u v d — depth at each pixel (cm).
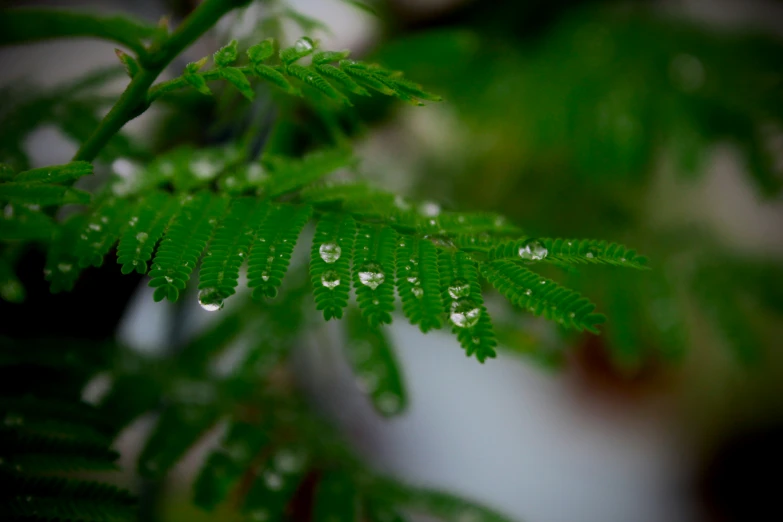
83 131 39
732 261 63
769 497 128
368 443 117
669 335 58
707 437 138
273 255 30
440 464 121
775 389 139
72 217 31
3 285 31
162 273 30
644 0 78
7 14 33
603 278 58
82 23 34
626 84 67
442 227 32
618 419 140
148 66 31
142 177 34
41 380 36
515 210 68
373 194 33
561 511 120
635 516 122
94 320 40
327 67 30
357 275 30
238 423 39
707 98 66
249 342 45
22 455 32
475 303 29
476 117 72
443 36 53
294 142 46
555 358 51
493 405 134
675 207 72
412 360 131
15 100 39
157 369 42
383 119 69
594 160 65
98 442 33
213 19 32
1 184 30
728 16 86
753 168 65
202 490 36
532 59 73
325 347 51
